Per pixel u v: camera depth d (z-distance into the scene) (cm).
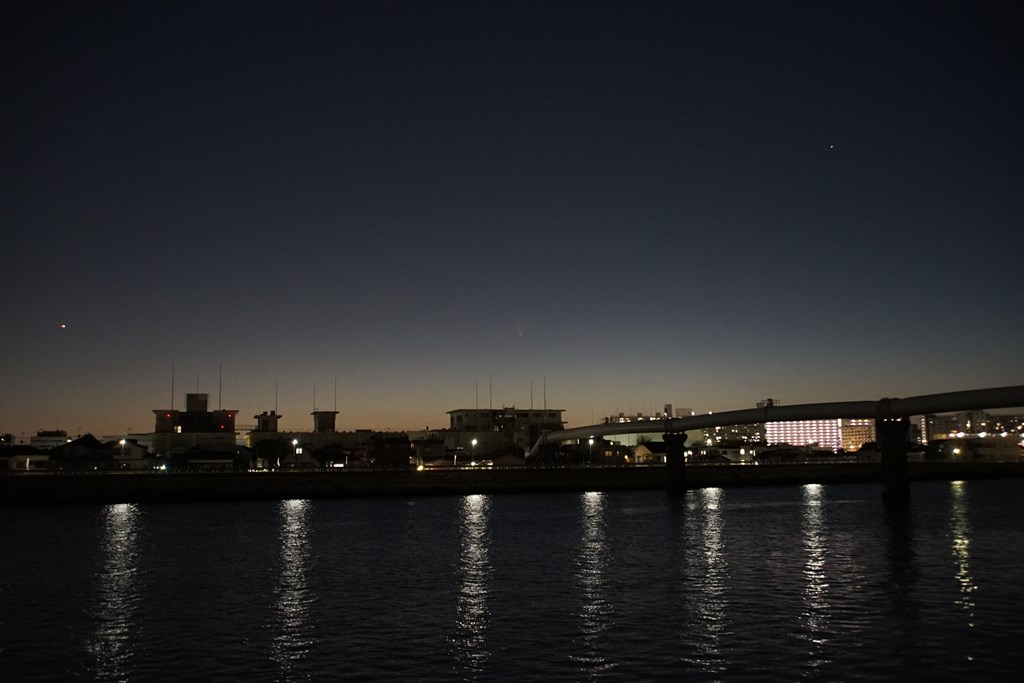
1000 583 5994
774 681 3659
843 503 14012
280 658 4119
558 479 17550
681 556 7600
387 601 5541
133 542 8906
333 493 15588
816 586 5928
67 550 8262
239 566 7169
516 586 6069
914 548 8012
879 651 4112
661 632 4550
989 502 13912
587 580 6312
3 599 5734
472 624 4803
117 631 4734
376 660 4059
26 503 13875
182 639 4528
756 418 16488
